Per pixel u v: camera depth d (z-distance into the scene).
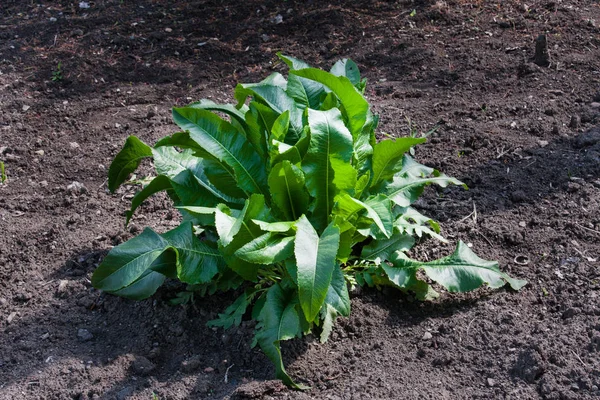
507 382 2.68
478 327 2.81
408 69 3.77
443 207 3.16
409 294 2.90
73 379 2.72
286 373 2.66
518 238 3.03
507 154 3.32
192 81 3.79
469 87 3.64
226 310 2.80
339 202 2.71
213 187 2.88
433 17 4.04
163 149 2.90
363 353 2.77
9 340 2.83
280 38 4.00
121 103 3.68
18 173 3.38
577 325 2.78
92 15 4.24
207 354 2.78
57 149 3.47
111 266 2.70
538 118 3.46
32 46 3.97
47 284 2.98
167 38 4.02
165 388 2.70
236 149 2.78
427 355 2.76
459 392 2.67
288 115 2.72
